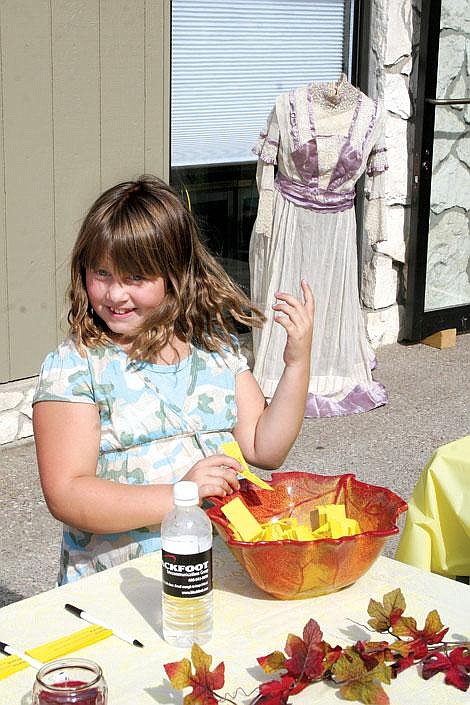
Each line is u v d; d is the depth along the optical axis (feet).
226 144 19.26
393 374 20.06
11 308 15.31
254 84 19.30
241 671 5.08
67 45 15.07
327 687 4.91
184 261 7.11
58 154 15.34
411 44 20.34
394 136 20.58
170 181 17.39
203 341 7.34
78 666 4.64
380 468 15.48
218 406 7.21
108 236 6.72
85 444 6.78
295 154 16.78
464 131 21.48
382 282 21.35
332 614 5.67
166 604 5.32
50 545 12.73
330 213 17.28
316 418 17.52
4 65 14.47
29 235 15.26
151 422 6.96
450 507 7.67
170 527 5.29
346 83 16.89
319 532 6.04
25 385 15.71
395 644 5.14
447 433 17.02
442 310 21.86
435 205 21.48
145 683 4.97
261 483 6.24
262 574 5.67
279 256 17.42
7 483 14.44
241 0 18.66
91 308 7.13
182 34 18.06
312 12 19.69
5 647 5.23
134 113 16.08
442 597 5.92
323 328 17.67
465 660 5.09
